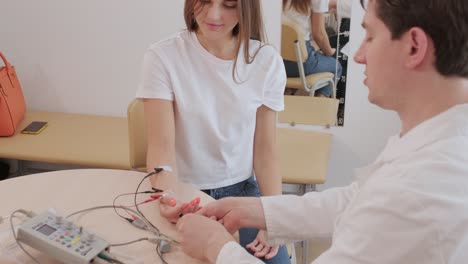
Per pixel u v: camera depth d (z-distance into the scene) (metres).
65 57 2.62
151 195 1.33
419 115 0.76
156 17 2.47
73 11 2.53
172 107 1.54
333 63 2.36
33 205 1.26
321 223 1.12
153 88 1.50
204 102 1.55
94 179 1.40
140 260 1.06
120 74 2.60
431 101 0.74
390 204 0.71
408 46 0.71
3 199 1.28
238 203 1.16
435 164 0.70
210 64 1.53
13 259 1.05
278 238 1.14
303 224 1.13
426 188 0.69
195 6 1.46
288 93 2.46
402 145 0.77
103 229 1.17
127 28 2.51
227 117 1.57
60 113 2.69
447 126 0.72
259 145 1.67
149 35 2.51
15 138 2.33
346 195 1.14
